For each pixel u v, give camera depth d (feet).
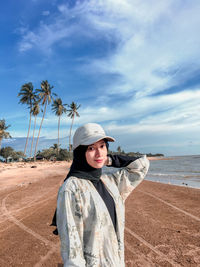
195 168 97.81
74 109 211.61
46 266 9.44
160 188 32.53
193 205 20.98
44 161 168.96
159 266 9.38
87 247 2.75
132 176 3.78
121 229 3.20
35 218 17.08
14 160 163.94
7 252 11.00
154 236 12.94
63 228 2.65
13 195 28.02
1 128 160.25
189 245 11.56
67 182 3.03
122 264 2.97
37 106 153.38
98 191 3.23
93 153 3.22
